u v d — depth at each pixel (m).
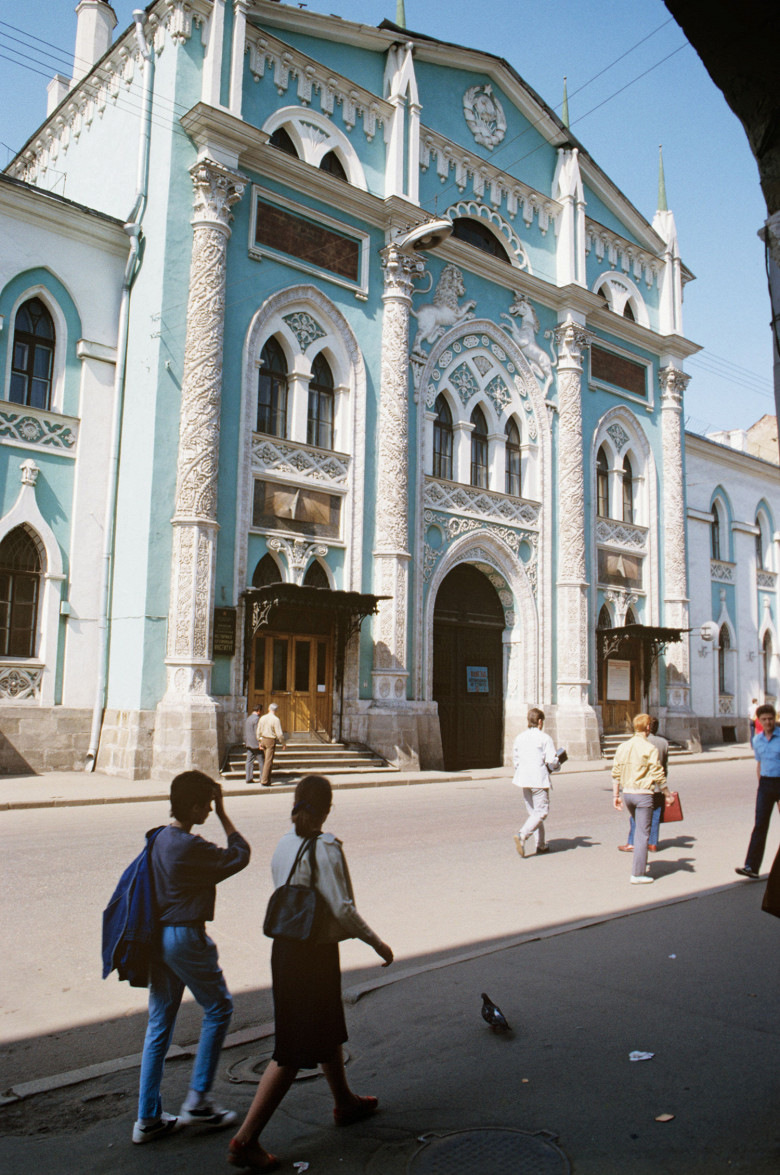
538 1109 4.20
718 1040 5.00
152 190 18.77
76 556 17.83
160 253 18.20
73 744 17.47
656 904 8.24
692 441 33.28
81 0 24.50
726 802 16.34
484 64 25.27
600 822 13.62
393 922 7.71
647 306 30.52
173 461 17.84
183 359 18.17
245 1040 5.21
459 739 23.61
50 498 17.62
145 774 16.59
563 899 8.62
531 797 10.82
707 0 3.42
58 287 18.14
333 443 21.09
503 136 26.16
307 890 4.02
